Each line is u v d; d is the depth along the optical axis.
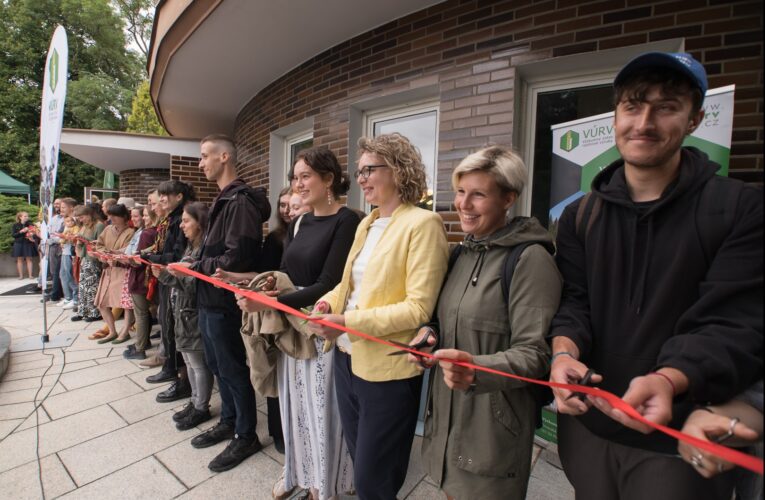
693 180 0.83
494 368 0.92
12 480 1.96
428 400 1.28
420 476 2.04
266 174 4.21
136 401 2.85
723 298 0.73
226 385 2.30
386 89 2.86
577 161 2.05
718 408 0.69
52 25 16.86
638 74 0.84
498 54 2.36
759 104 1.78
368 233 1.45
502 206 1.14
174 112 5.19
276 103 3.99
